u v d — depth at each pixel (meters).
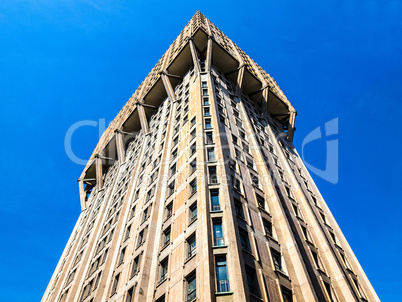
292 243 26.92
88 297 33.22
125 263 30.59
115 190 54.91
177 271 22.72
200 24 63.41
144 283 24.50
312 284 25.22
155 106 66.56
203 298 18.19
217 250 21.41
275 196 32.38
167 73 61.62
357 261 37.22
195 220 25.23
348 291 28.30
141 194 39.12
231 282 19.23
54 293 43.31
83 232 54.84
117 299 27.03
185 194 29.34
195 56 55.88
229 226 22.86
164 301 21.81
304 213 38.12
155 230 29.55
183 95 52.03
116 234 37.00
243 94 63.50
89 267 39.12
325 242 33.34
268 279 22.08
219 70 61.41
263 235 26.41
